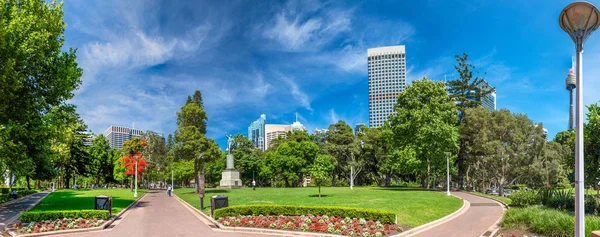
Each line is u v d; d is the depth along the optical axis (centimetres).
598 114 2003
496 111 5247
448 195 3575
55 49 2883
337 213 2005
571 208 2156
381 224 1830
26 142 2838
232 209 2153
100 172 8819
